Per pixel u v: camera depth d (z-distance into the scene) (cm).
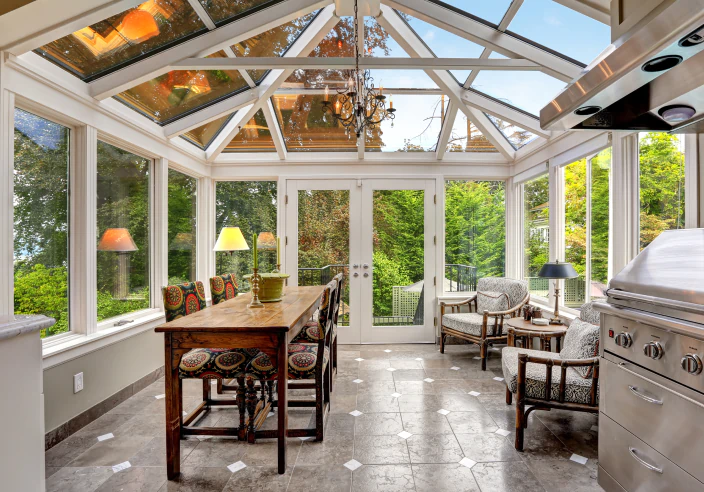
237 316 219
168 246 379
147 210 345
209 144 450
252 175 467
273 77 363
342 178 468
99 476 193
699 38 109
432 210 470
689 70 146
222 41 267
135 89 298
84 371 249
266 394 280
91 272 262
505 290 416
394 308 470
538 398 218
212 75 322
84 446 222
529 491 180
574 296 348
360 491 181
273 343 195
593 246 319
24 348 106
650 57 120
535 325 322
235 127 413
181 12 244
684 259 153
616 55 132
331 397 296
